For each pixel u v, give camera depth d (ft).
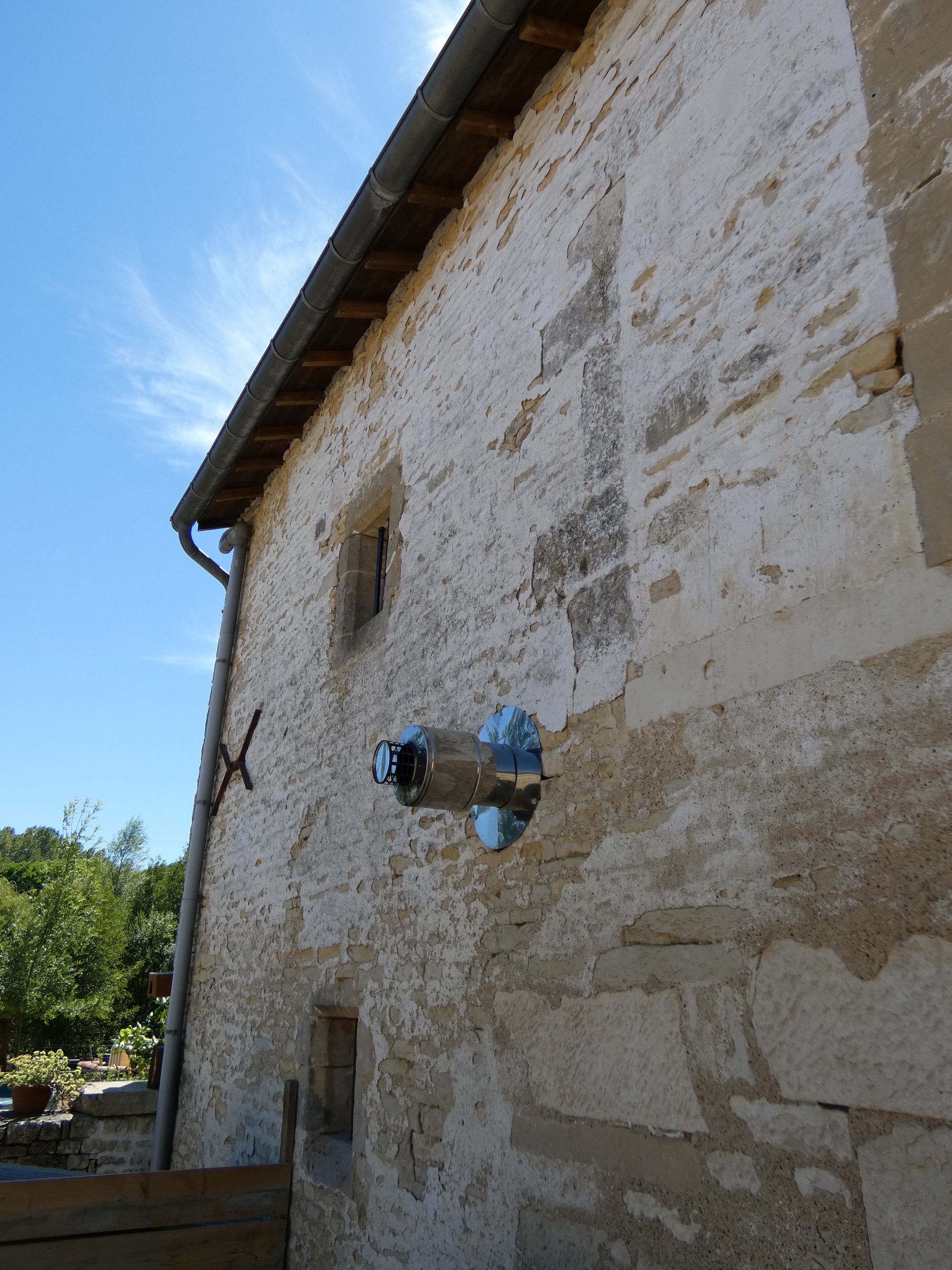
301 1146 12.01
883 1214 4.88
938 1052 4.82
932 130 6.10
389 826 11.56
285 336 15.21
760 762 6.31
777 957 5.85
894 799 5.36
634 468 8.38
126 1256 10.79
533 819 8.59
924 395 5.73
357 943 11.68
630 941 7.10
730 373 7.45
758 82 7.88
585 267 9.93
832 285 6.62
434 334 13.61
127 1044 37.24
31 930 45.80
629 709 7.70
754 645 6.59
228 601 21.26
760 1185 5.59
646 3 9.93
